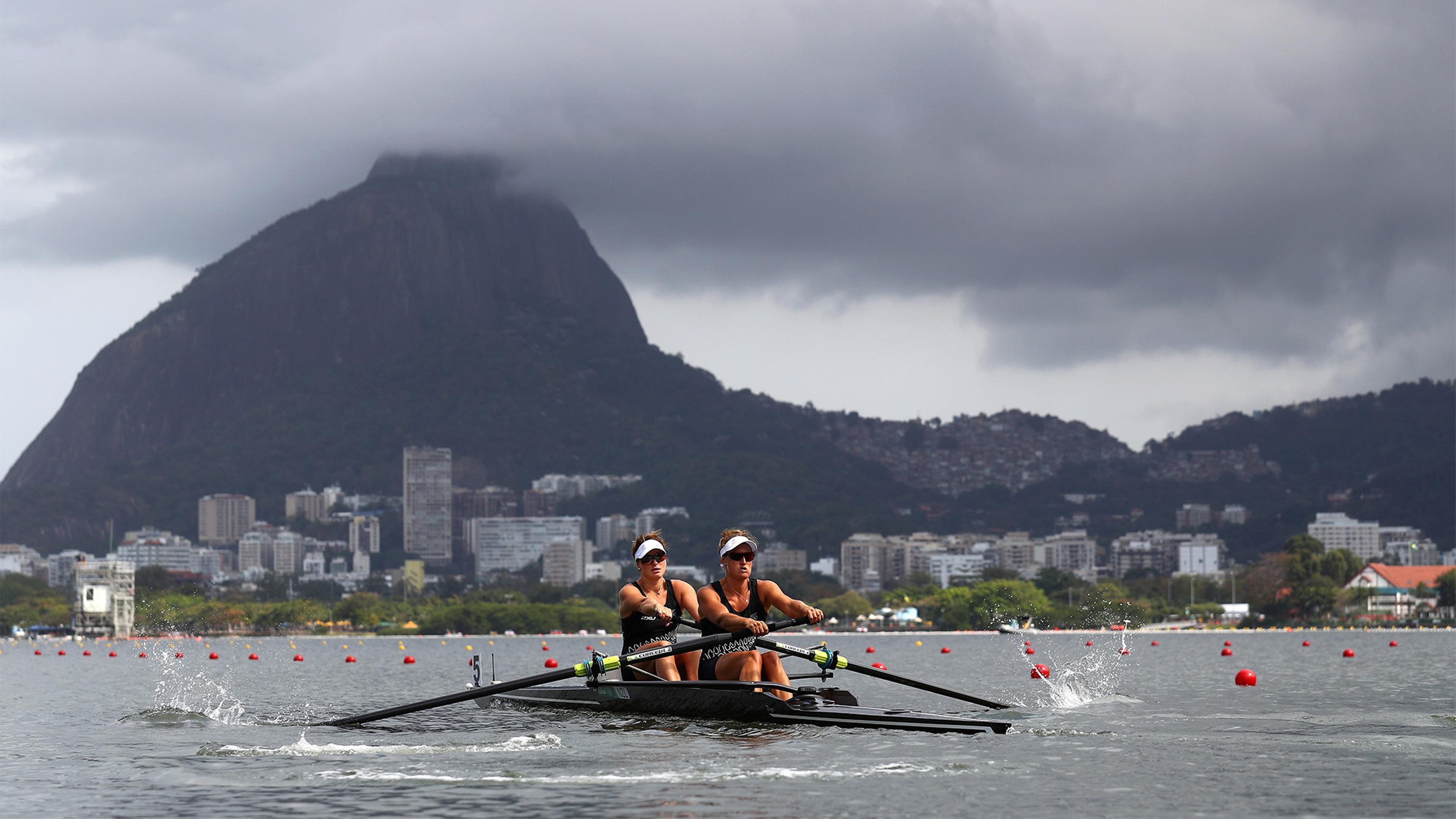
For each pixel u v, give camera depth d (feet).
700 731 71.87
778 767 58.75
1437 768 59.26
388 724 81.41
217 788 55.06
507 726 77.00
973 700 78.59
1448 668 199.93
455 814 48.47
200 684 163.84
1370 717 85.40
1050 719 82.38
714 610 75.82
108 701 122.93
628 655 78.54
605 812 48.44
